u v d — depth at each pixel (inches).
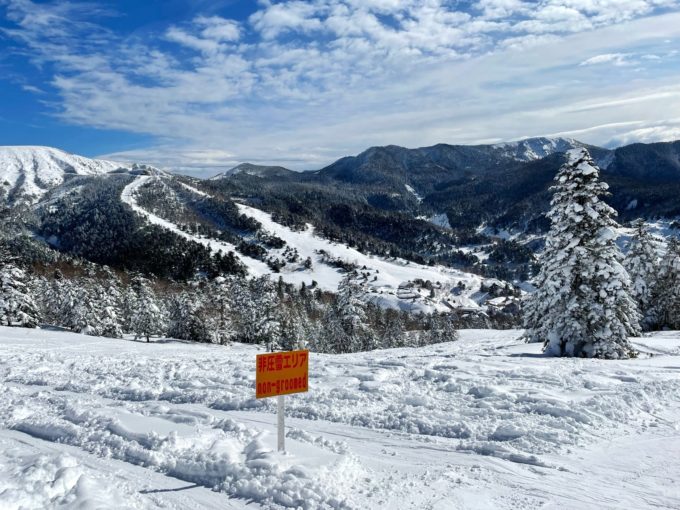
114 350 1128.2
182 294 2785.4
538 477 230.8
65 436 296.8
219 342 2598.4
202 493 213.2
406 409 348.5
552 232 847.7
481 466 245.3
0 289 2132.1
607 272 772.6
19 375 577.0
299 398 392.5
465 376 468.4
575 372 484.4
